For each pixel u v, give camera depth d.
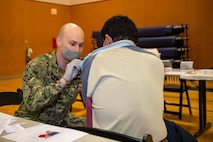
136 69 1.05
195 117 3.36
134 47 1.14
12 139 0.89
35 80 1.40
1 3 6.99
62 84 1.33
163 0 6.69
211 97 4.45
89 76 1.10
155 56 1.13
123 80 1.04
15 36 7.38
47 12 8.20
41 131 0.97
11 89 5.54
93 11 8.20
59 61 1.54
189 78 2.66
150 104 1.04
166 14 6.67
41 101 1.31
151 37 6.16
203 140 2.58
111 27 1.18
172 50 5.82
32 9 7.77
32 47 7.83
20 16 7.48
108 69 1.07
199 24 6.14
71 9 8.77
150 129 1.04
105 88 1.05
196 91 4.73
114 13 7.71
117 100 1.03
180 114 3.32
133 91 1.02
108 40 1.21
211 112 3.58
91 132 0.95
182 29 5.93
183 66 3.39
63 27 1.48
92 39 7.68
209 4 5.94
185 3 6.32
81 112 3.72
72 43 1.45
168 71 3.18
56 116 1.63
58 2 8.46
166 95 4.64
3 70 7.14
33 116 1.57
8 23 7.19
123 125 1.03
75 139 0.88
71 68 1.33
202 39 6.14
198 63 6.25
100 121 1.07
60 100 1.58
